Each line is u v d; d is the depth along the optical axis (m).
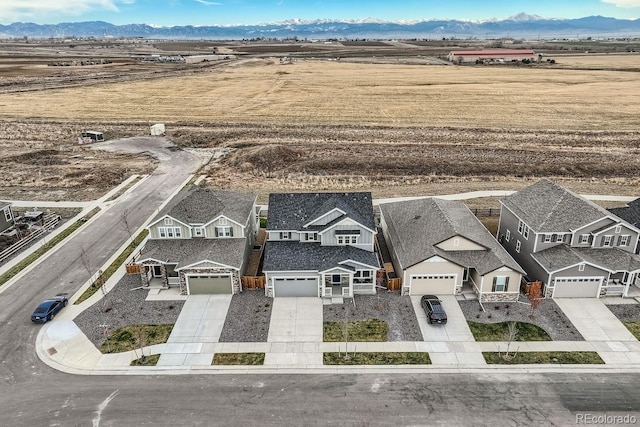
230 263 32.22
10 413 22.16
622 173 59.31
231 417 21.89
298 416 21.92
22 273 35.75
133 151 71.75
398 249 34.62
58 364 25.70
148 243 35.38
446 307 31.16
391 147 70.81
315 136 77.81
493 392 23.44
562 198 35.16
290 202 36.81
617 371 24.94
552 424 21.42
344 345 27.41
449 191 53.00
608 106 98.06
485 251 33.12
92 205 50.00
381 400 22.95
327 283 32.56
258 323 29.58
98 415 22.06
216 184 56.50
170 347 27.20
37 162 65.38
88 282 34.53
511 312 30.56
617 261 31.61
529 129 80.94
